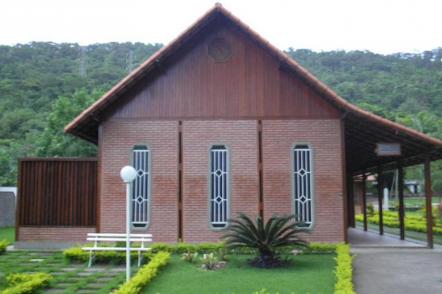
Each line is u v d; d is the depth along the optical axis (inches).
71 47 2829.7
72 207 581.3
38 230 580.4
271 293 349.7
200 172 564.1
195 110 572.7
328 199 556.4
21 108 1835.6
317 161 562.3
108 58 2822.3
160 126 572.1
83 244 563.8
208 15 554.6
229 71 576.4
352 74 2965.1
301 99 570.6
